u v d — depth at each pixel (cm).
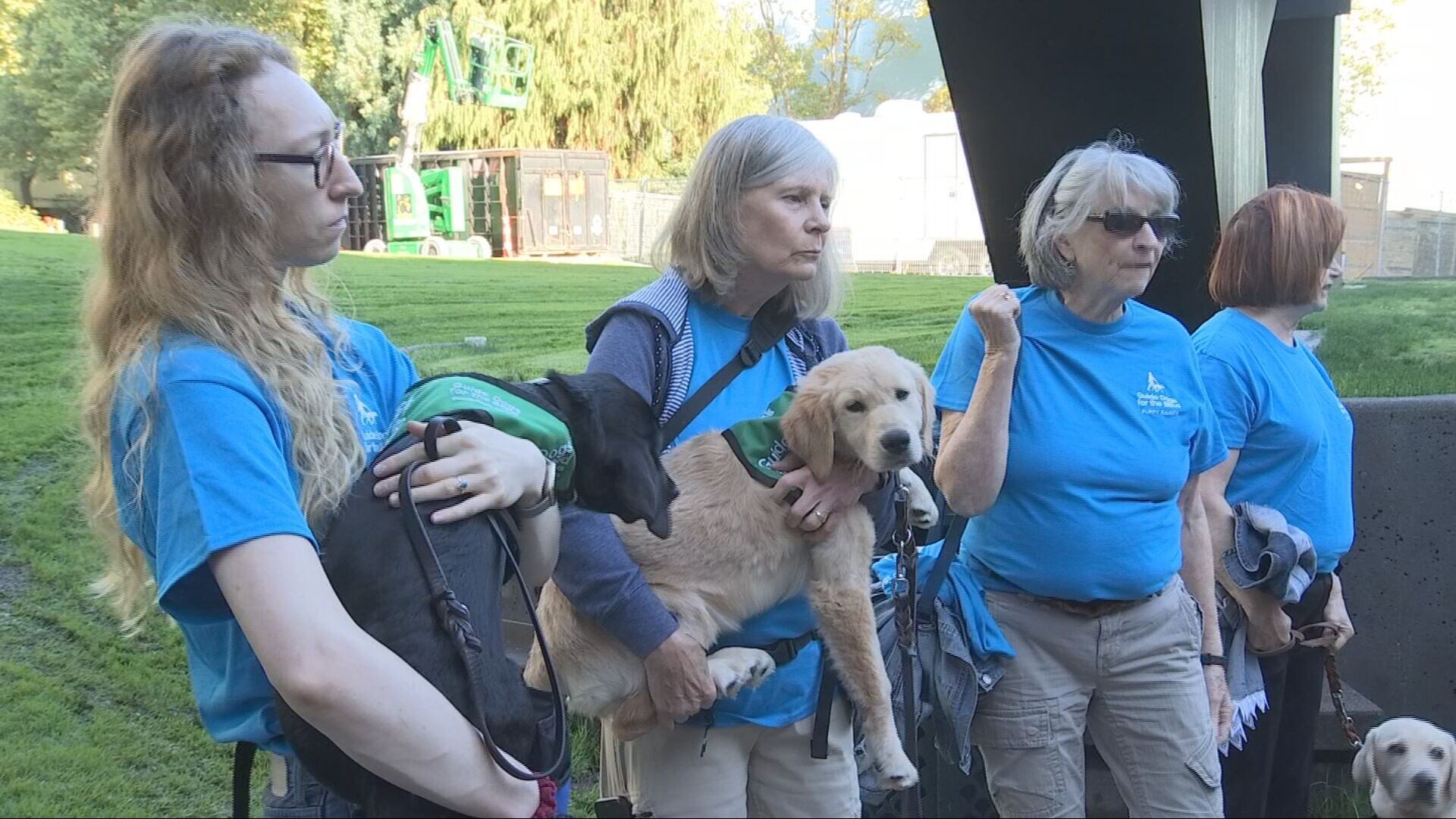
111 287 142
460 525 150
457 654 140
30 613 355
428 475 150
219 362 134
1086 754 338
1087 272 245
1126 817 338
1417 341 534
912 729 240
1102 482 242
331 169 153
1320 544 292
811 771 215
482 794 133
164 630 375
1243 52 391
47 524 374
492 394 168
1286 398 283
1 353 402
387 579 143
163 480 128
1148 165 242
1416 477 429
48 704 336
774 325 224
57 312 425
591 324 219
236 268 142
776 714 210
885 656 261
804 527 209
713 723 205
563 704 154
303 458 144
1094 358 250
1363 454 432
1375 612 437
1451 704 431
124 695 351
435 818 138
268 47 152
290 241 151
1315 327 566
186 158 139
